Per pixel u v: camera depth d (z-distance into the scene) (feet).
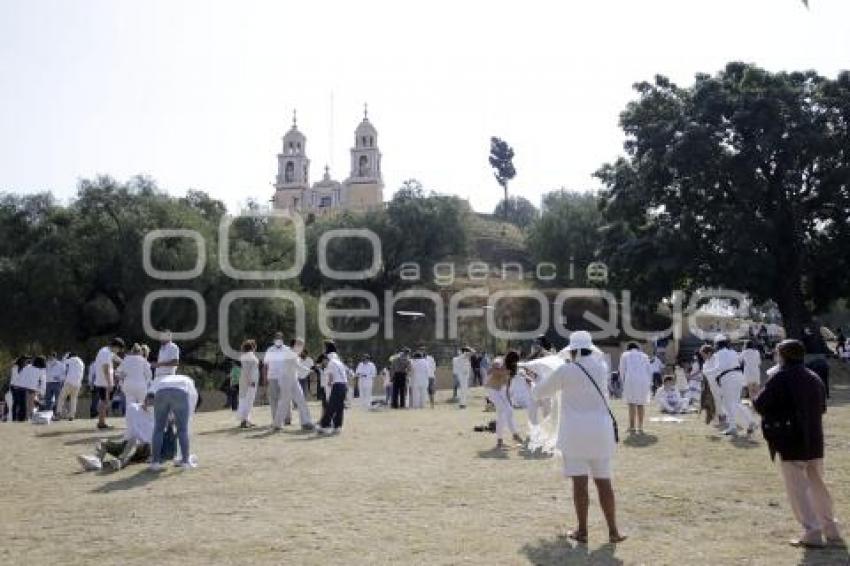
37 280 120.37
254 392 56.90
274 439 48.75
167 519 27.27
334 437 49.80
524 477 34.68
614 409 71.05
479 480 33.96
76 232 127.65
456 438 49.26
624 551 22.88
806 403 23.84
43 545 24.14
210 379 146.10
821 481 23.80
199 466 38.32
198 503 29.84
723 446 44.11
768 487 32.30
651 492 31.32
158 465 37.17
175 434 40.37
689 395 74.18
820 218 138.82
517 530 25.32
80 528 26.21
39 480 35.58
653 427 54.54
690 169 127.85
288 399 54.54
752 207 132.16
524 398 68.39
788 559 22.03
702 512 27.91
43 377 71.51
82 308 130.52
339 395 52.37
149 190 138.31
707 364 54.24
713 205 134.21
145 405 40.27
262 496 30.96
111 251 123.34
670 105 139.44
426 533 24.94
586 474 24.07
